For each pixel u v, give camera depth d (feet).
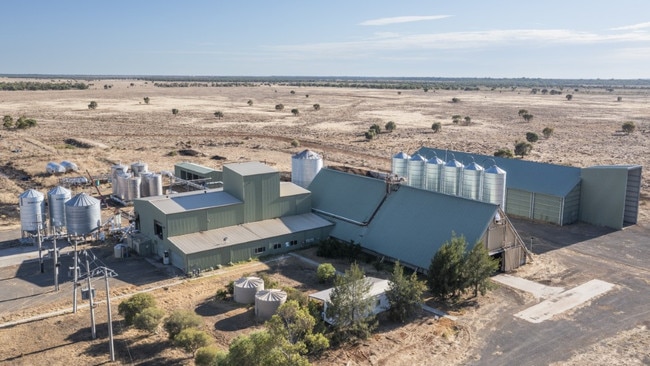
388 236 161.38
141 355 103.04
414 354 104.94
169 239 153.28
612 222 197.67
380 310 122.01
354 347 107.04
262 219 173.58
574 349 107.55
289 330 100.37
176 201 164.25
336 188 191.01
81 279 129.59
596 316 122.93
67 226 171.63
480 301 131.54
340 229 175.22
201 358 94.58
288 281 143.43
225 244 153.69
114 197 225.76
